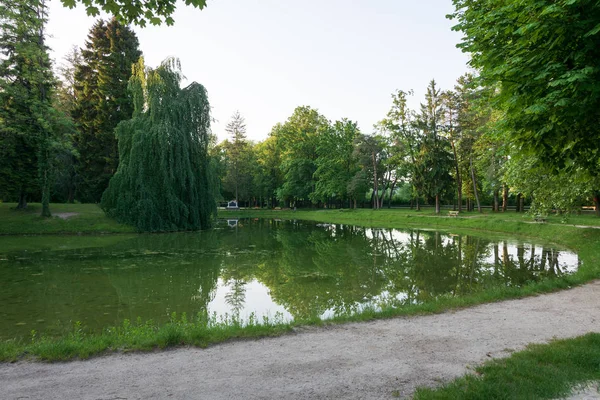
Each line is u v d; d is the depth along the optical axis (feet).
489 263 54.65
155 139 98.58
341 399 13.65
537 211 68.18
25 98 94.99
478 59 29.43
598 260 45.83
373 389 14.40
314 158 212.43
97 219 101.65
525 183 66.64
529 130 24.94
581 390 13.44
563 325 22.54
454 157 142.10
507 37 26.96
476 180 156.35
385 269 52.24
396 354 18.26
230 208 240.12
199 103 107.96
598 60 20.92
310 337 21.17
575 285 33.60
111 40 136.15
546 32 21.53
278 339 20.89
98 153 135.54
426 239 86.28
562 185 59.47
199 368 16.89
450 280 44.50
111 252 67.21
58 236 90.74
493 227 99.60
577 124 23.75
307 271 51.08
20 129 95.76
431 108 139.23
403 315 25.52
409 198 248.73
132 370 16.80
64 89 157.89
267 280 45.62
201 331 21.77
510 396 12.81
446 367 16.47
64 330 28.19
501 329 21.99
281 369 16.61
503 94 25.02
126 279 46.09
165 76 103.65
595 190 60.49
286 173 217.36
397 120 152.97
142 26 20.13
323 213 184.55
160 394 14.30
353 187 173.58
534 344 18.86
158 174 100.73
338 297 37.42
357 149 177.17
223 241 85.51
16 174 100.83
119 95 135.54
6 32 93.35
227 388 14.74
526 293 30.99
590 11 20.94
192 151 107.04
